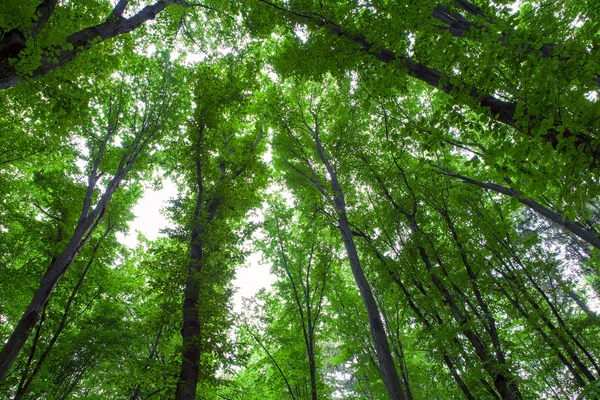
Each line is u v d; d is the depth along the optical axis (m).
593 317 8.75
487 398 7.89
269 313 13.77
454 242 9.82
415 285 9.70
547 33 3.62
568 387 10.16
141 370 6.87
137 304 14.67
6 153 10.74
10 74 4.34
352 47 6.02
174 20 11.16
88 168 12.75
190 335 7.82
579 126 2.91
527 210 16.36
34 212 13.13
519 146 3.30
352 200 13.33
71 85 5.21
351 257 9.88
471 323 7.55
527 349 9.77
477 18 5.27
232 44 12.62
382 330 8.29
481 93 3.96
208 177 11.12
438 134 4.33
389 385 7.47
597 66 2.97
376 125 12.46
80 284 11.12
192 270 8.42
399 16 5.06
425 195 10.41
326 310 14.59
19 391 8.52
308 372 11.99
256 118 15.16
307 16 6.59
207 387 8.84
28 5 4.11
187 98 13.86
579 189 3.00
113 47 8.95
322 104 14.81
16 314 12.01
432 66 5.46
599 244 6.74
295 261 15.10
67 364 11.65
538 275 9.36
